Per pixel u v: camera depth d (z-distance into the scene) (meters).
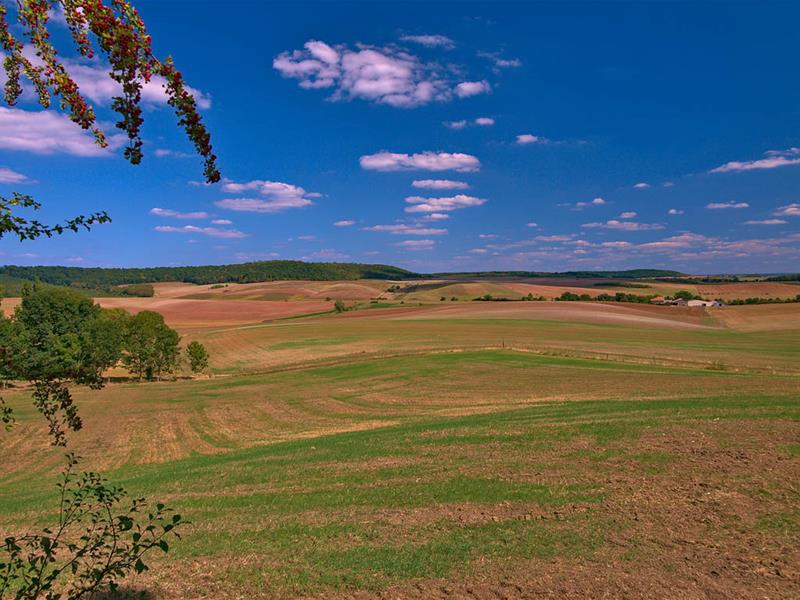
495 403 39.84
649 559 10.77
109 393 58.56
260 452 26.14
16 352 5.18
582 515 13.24
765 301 143.62
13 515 17.80
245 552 12.14
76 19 4.04
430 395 45.75
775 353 65.38
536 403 36.94
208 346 89.06
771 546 11.06
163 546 6.07
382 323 100.81
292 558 11.64
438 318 106.50
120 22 4.08
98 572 5.89
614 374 49.31
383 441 24.44
